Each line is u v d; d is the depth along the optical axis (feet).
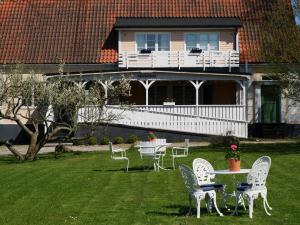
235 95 129.90
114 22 137.59
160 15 137.08
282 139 117.29
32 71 91.25
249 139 114.32
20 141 123.54
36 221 42.70
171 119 115.96
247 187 42.96
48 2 142.00
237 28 128.57
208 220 41.70
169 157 83.51
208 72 118.42
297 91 95.50
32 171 72.28
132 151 94.99
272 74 103.86
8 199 52.29
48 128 88.58
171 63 126.21
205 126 115.65
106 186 58.23
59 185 59.67
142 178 63.16
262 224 40.09
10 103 89.25
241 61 128.88
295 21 98.12
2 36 134.72
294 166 70.08
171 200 49.70
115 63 129.08
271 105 128.47
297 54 93.35
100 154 92.07
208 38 129.70
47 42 133.59
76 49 132.05
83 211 45.80
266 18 122.31
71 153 95.35
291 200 48.52
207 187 43.62
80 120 108.58
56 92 88.22
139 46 129.80
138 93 129.18
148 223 40.98
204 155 84.48
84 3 141.90
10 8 141.18
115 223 41.19
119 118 105.09
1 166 79.82
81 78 115.03
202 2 140.15
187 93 130.21
